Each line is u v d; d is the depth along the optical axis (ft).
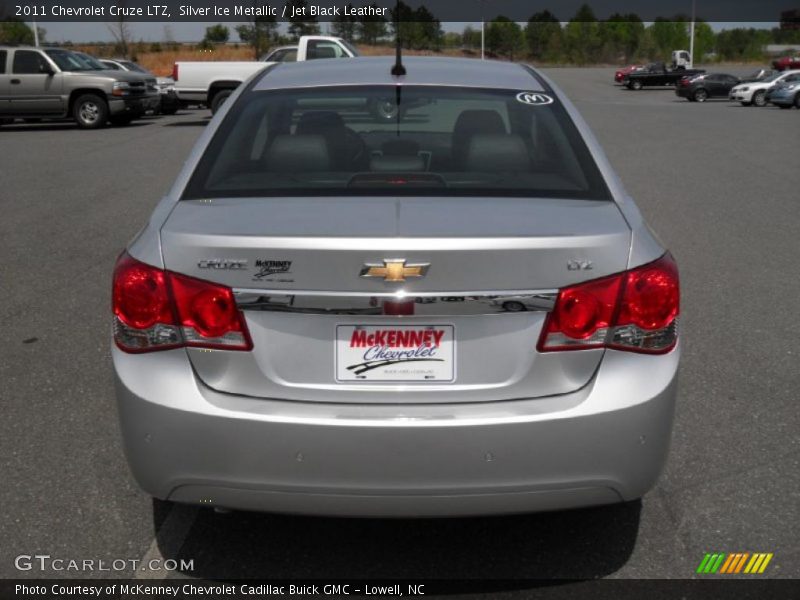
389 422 8.36
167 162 47.37
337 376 8.59
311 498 8.59
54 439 13.38
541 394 8.64
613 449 8.60
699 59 349.82
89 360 16.94
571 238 8.50
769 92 117.80
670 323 8.91
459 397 8.57
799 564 10.07
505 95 11.94
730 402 14.82
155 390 8.69
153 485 8.91
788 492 11.69
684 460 12.64
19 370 16.39
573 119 11.51
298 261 8.40
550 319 8.54
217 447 8.56
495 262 8.38
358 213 9.10
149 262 8.79
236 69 75.56
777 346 17.75
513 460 8.45
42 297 21.31
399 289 8.37
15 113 71.15
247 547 10.41
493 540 10.53
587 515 11.10
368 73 12.55
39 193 36.86
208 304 8.57
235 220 9.00
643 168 47.21
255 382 8.65
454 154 10.85
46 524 10.93
